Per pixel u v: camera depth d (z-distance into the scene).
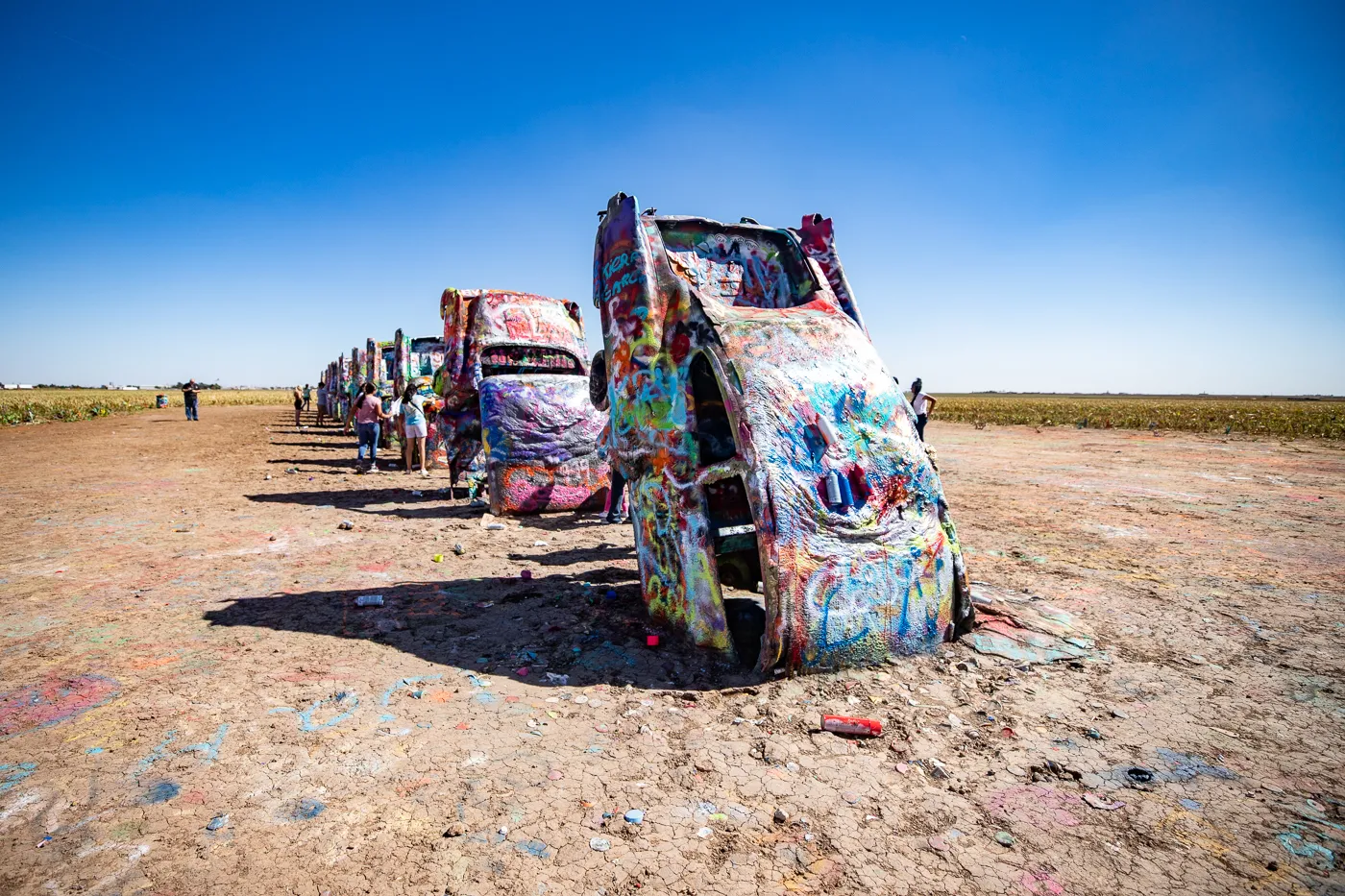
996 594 5.65
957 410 48.12
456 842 2.59
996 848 2.60
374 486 12.48
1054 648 4.54
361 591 5.89
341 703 3.74
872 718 3.58
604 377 6.27
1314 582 6.17
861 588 4.20
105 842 2.54
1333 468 15.25
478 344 10.20
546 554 7.43
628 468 5.07
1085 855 2.56
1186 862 2.53
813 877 2.43
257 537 8.02
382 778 3.01
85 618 5.05
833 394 4.50
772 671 4.09
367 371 21.52
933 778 3.08
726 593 5.88
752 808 2.84
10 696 3.76
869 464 4.42
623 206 5.16
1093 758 3.25
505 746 3.31
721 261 5.62
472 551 7.49
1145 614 5.29
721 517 5.01
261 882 2.35
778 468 4.14
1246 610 5.39
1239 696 3.90
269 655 4.41
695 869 2.46
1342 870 2.49
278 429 28.39
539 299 10.96
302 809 2.78
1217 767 3.17
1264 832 2.71
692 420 4.61
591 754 3.25
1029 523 8.91
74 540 7.64
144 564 6.67
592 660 4.40
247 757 3.16
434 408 11.47
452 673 4.18
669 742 3.37
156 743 3.27
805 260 5.68
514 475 9.63
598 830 2.68
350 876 2.39
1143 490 11.95
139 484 12.14
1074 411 44.81
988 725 3.56
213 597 5.63
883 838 2.65
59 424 30.02
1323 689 3.99
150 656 4.36
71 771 3.01
